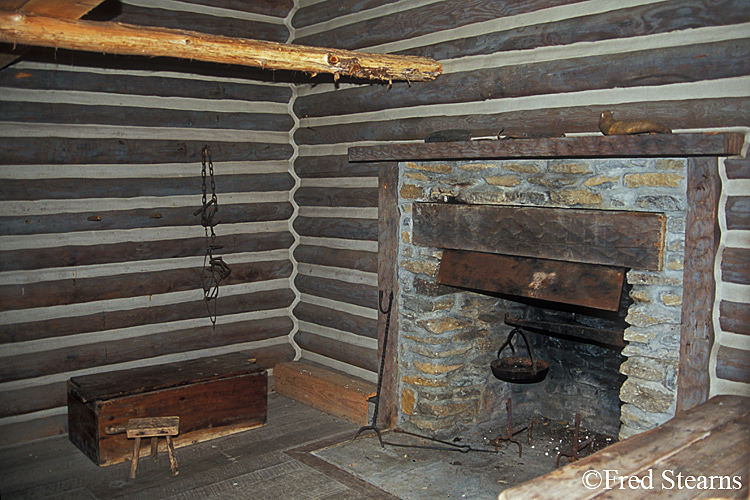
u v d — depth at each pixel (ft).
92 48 11.54
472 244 15.65
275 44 13.24
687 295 11.93
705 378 11.80
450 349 17.16
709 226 11.52
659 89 12.41
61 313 17.99
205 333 20.51
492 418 18.19
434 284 16.87
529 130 14.43
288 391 21.38
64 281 17.85
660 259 12.21
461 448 16.66
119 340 19.07
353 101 19.04
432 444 17.02
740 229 11.51
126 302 19.08
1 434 17.19
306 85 21.25
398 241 17.79
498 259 15.43
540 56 14.19
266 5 20.68
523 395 18.98
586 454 15.97
